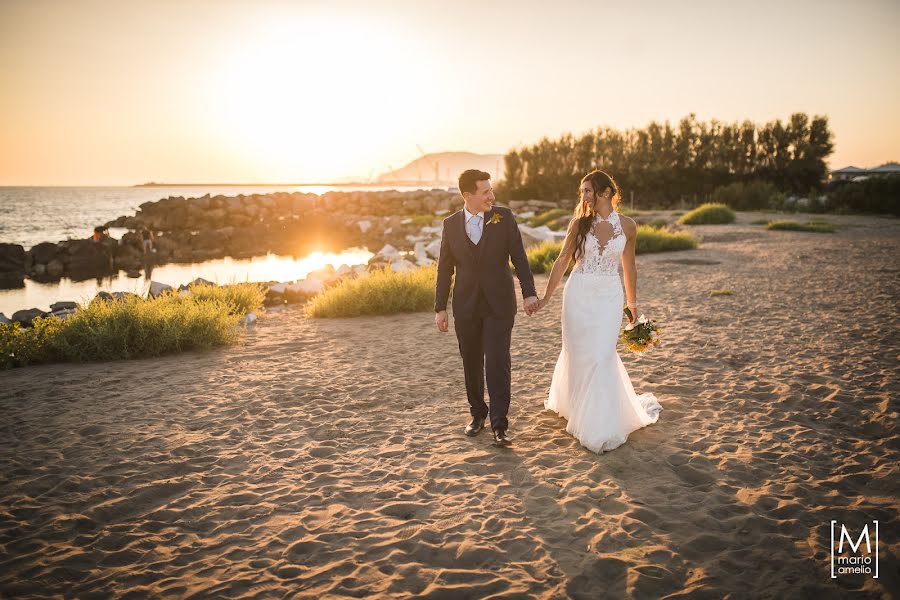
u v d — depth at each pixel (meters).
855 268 12.01
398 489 3.47
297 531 3.04
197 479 3.67
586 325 3.99
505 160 50.59
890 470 3.46
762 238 19.31
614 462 3.72
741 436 4.05
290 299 12.20
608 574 2.59
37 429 4.59
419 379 5.80
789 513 3.04
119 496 3.46
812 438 3.96
